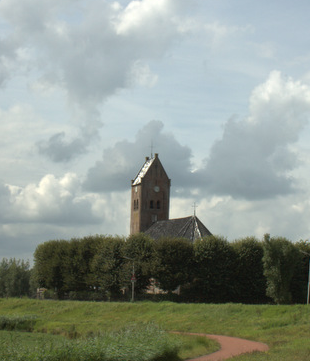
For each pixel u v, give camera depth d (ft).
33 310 274.98
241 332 174.81
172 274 273.95
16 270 448.24
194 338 144.36
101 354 91.86
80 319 237.86
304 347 122.21
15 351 86.69
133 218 456.04
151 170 452.35
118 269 299.17
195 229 341.62
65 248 339.98
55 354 87.71
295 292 285.02
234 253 279.90
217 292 274.57
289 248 251.39
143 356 96.53
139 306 242.78
